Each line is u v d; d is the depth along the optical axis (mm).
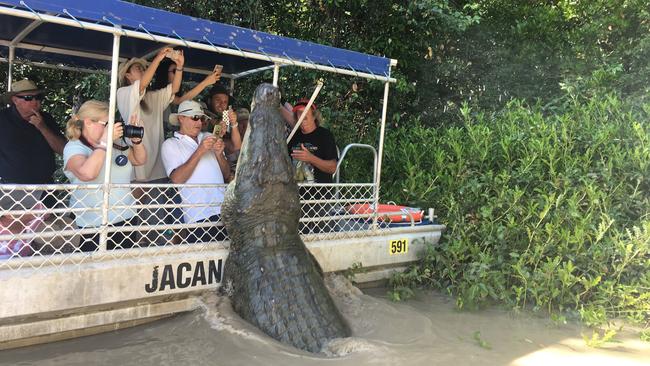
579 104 7242
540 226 5344
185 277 4125
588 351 3975
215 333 3820
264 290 4000
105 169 3711
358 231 5277
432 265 5609
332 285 4887
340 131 8414
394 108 8945
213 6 7777
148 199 4598
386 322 4344
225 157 5191
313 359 3529
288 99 8484
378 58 5074
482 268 5023
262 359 3496
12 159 4434
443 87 9625
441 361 3641
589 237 5051
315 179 5711
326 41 8555
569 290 4867
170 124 5238
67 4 3369
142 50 5688
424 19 8289
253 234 4207
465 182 6133
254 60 6039
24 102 4547
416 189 6559
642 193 5410
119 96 4461
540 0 10000
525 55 9383
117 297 3773
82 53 5773
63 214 3730
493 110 8930
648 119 6281
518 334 4316
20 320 3459
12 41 5336
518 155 6156
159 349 3621
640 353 3961
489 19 9539
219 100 5637
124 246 4242
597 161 5641
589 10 9523
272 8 8570
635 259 4844
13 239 3428
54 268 3531
